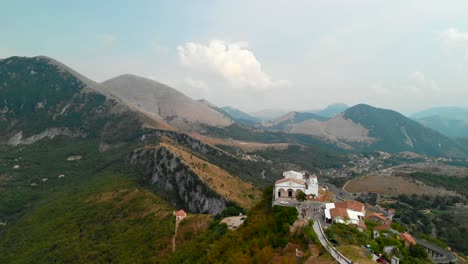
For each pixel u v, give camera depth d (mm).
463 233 188250
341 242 76312
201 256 102500
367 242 79312
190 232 139625
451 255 123438
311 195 129500
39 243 182500
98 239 168375
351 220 97000
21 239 196875
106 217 195375
